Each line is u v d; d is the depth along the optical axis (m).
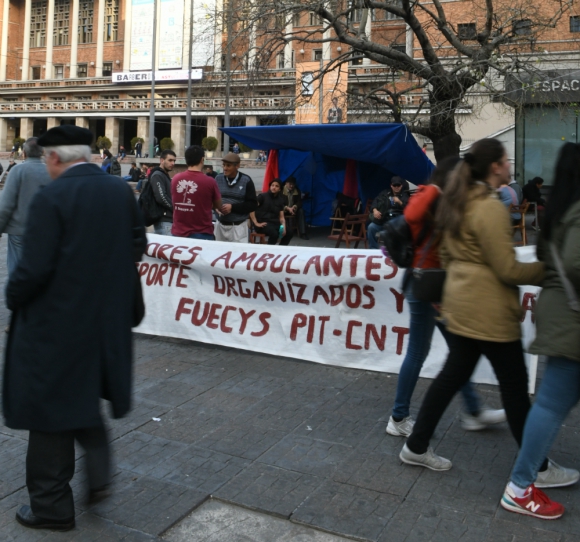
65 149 2.95
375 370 5.29
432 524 3.13
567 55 18.45
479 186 3.23
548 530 3.08
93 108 60.00
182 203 6.48
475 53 11.95
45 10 68.50
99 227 2.89
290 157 15.92
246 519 3.21
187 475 3.60
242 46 13.09
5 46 69.44
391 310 5.22
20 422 2.85
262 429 4.22
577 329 2.87
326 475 3.61
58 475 2.99
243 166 45.00
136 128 66.25
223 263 5.83
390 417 4.26
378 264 5.21
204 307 6.02
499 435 4.15
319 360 5.48
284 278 5.56
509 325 3.23
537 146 19.77
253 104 42.84
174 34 58.69
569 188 2.89
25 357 2.84
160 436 4.10
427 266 3.64
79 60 66.25
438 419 3.61
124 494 3.39
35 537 3.00
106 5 63.72
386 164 12.91
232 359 5.68
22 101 66.50
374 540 3.00
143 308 3.21
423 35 11.70
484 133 20.84
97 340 2.89
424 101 12.47
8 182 5.56
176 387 4.97
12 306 2.85
